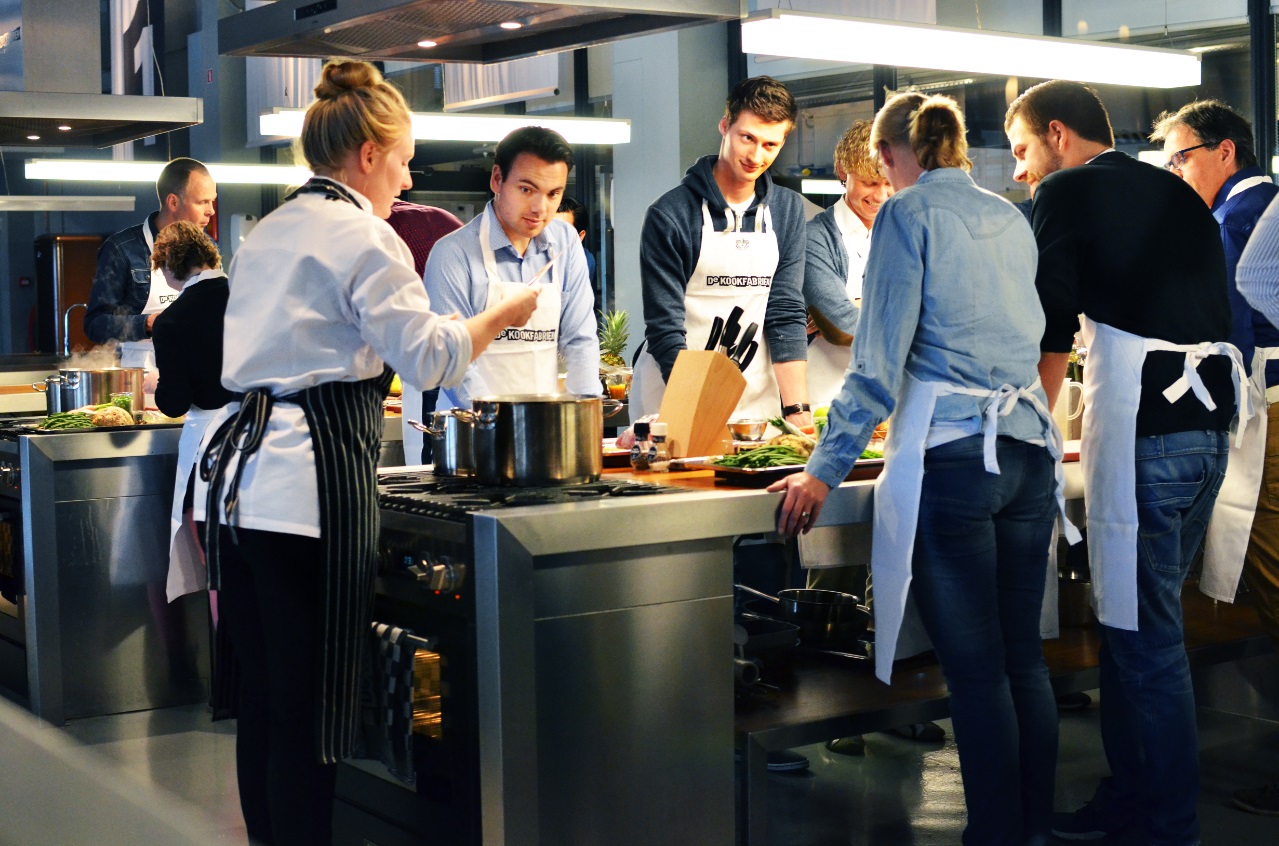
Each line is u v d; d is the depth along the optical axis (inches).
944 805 136.5
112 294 213.2
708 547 97.5
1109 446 112.8
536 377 134.6
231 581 98.3
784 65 368.2
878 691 121.8
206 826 21.6
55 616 169.8
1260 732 160.1
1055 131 115.1
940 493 102.4
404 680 97.3
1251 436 133.0
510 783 87.7
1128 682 115.4
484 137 228.8
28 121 240.2
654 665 94.9
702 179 148.2
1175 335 111.3
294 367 91.3
